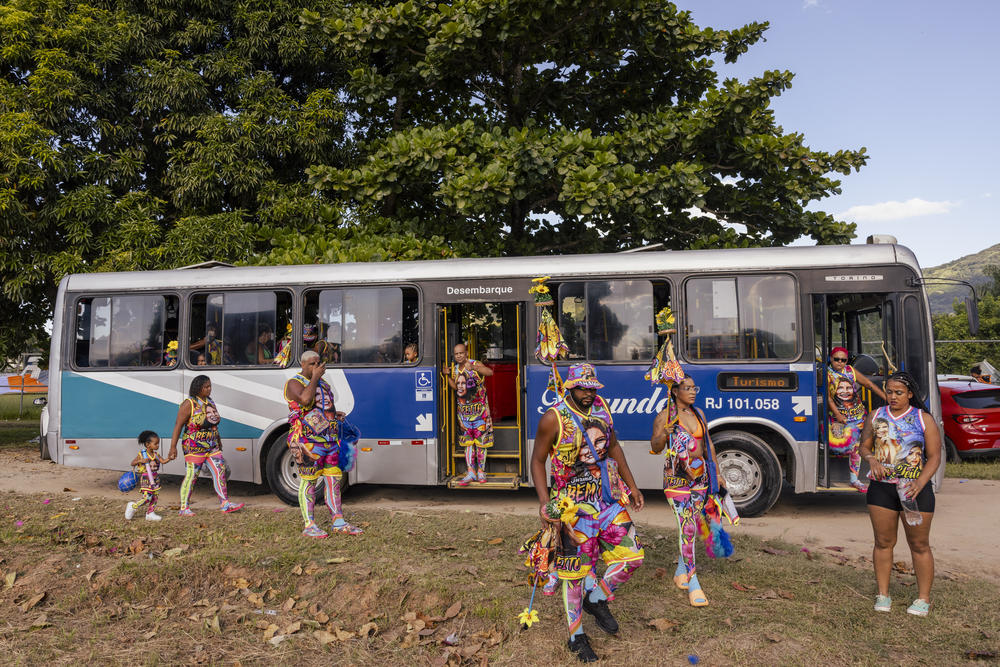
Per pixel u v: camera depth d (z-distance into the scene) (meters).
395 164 12.76
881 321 8.30
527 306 8.75
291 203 14.39
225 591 5.59
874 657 4.16
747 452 8.25
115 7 15.66
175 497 9.63
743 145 13.45
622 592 5.22
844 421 8.11
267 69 16.53
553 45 14.96
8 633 4.73
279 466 9.01
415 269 8.98
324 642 4.55
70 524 7.29
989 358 37.81
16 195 13.34
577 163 12.52
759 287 8.35
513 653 4.29
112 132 14.59
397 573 5.58
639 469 8.41
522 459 8.72
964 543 6.97
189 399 7.79
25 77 14.40
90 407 9.40
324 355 6.89
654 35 14.70
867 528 7.71
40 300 15.32
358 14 13.93
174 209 15.91
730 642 4.30
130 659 4.37
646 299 8.53
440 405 8.85
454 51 13.36
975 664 4.11
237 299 9.26
